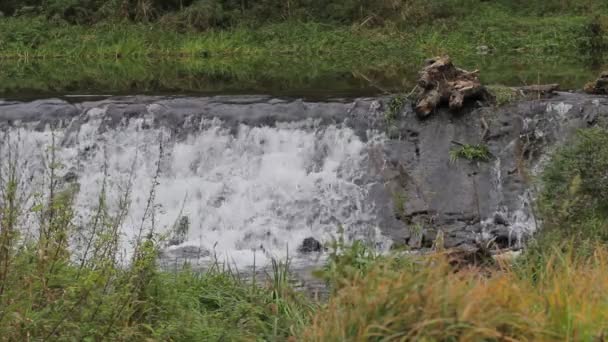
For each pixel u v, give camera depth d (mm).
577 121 14336
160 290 7637
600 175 9742
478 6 35875
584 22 31969
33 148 14867
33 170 14820
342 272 6883
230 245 14352
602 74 15531
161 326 7215
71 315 6660
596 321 6352
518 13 35844
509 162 13992
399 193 13852
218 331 7715
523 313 6312
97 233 7887
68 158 14844
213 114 14883
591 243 8688
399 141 14492
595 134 10266
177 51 31078
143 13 33781
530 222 13391
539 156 14195
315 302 8383
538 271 8023
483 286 6566
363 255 8297
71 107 15070
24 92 17922
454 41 31688
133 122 14914
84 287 6715
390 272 6434
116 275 7340
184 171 14812
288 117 14797
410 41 32031
